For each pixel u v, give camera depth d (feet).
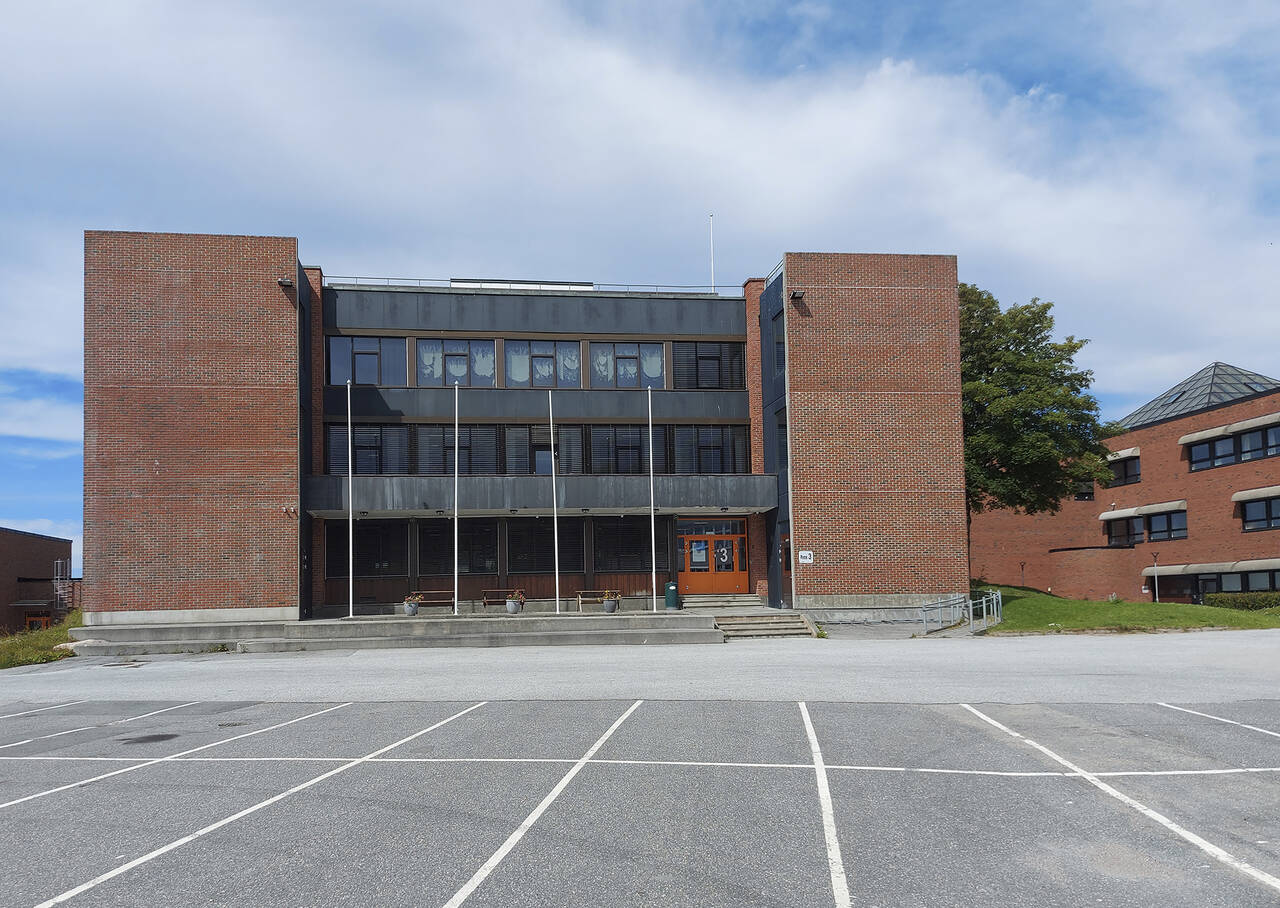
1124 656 64.95
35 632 106.01
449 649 85.30
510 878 21.74
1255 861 22.24
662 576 112.27
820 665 62.64
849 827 25.38
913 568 101.30
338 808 28.32
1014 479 119.24
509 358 110.63
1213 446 150.61
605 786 30.25
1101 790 28.76
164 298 96.99
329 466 105.91
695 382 113.60
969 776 30.81
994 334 123.24
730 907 19.74
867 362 103.35
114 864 23.63
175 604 94.17
